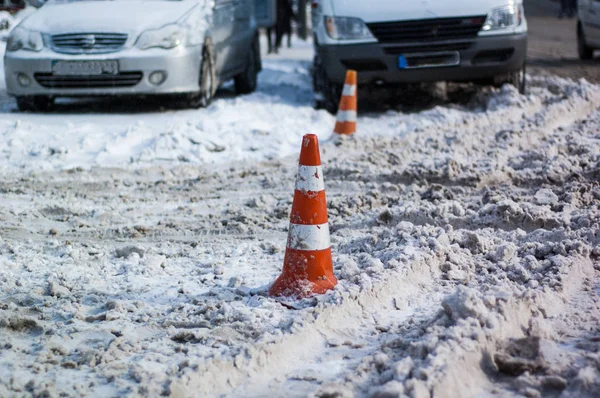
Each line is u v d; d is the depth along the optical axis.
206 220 8.00
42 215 8.18
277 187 9.33
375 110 14.93
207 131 11.66
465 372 4.31
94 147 11.20
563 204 7.90
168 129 11.45
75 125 12.16
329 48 14.15
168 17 13.72
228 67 15.38
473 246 6.64
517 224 7.35
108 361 4.70
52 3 14.60
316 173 5.73
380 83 14.49
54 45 13.47
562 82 16.50
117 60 13.29
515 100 14.08
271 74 19.48
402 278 5.89
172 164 10.55
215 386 4.38
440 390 4.09
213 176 9.83
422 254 6.23
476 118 13.04
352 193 8.91
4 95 15.54
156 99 14.55
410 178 9.35
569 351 4.71
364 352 4.84
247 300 5.70
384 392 4.03
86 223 7.87
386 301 5.64
